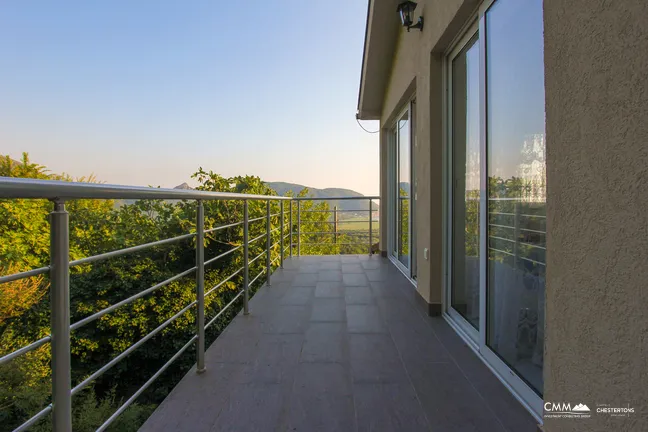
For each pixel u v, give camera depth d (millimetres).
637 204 765
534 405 1477
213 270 7410
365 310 2939
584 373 953
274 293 3549
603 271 875
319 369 1896
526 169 1576
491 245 1941
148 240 7141
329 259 5695
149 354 6895
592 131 906
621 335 821
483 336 1990
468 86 2312
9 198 819
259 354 2100
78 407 4852
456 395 1617
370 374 1831
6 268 6215
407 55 3611
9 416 4457
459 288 2523
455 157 2568
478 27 2115
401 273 4480
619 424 832
